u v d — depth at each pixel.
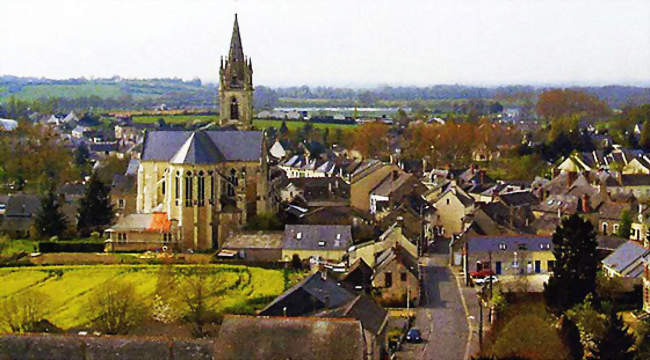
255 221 199.25
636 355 108.62
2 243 190.12
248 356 90.56
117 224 194.62
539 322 113.25
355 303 117.88
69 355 91.12
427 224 199.75
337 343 90.50
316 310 119.81
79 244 190.88
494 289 146.12
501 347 110.31
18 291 150.75
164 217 195.62
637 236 190.75
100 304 128.62
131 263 176.50
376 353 110.56
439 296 151.25
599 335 113.62
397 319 135.62
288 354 90.25
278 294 146.75
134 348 91.44
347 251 172.75
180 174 194.50
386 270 148.38
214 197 197.50
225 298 144.75
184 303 135.12
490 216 188.00
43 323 125.00
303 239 178.88
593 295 135.00
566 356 108.62
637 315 131.00
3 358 90.94
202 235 196.12
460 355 118.94
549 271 164.50
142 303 136.12
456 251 176.00
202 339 94.06
